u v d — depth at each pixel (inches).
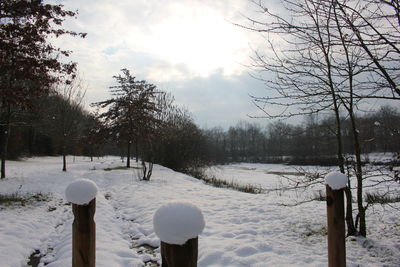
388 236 189.3
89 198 85.9
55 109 734.5
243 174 1037.2
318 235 202.2
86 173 658.2
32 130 1478.8
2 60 331.3
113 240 202.1
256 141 2689.5
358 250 169.2
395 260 153.3
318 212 273.3
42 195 362.0
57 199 350.0
